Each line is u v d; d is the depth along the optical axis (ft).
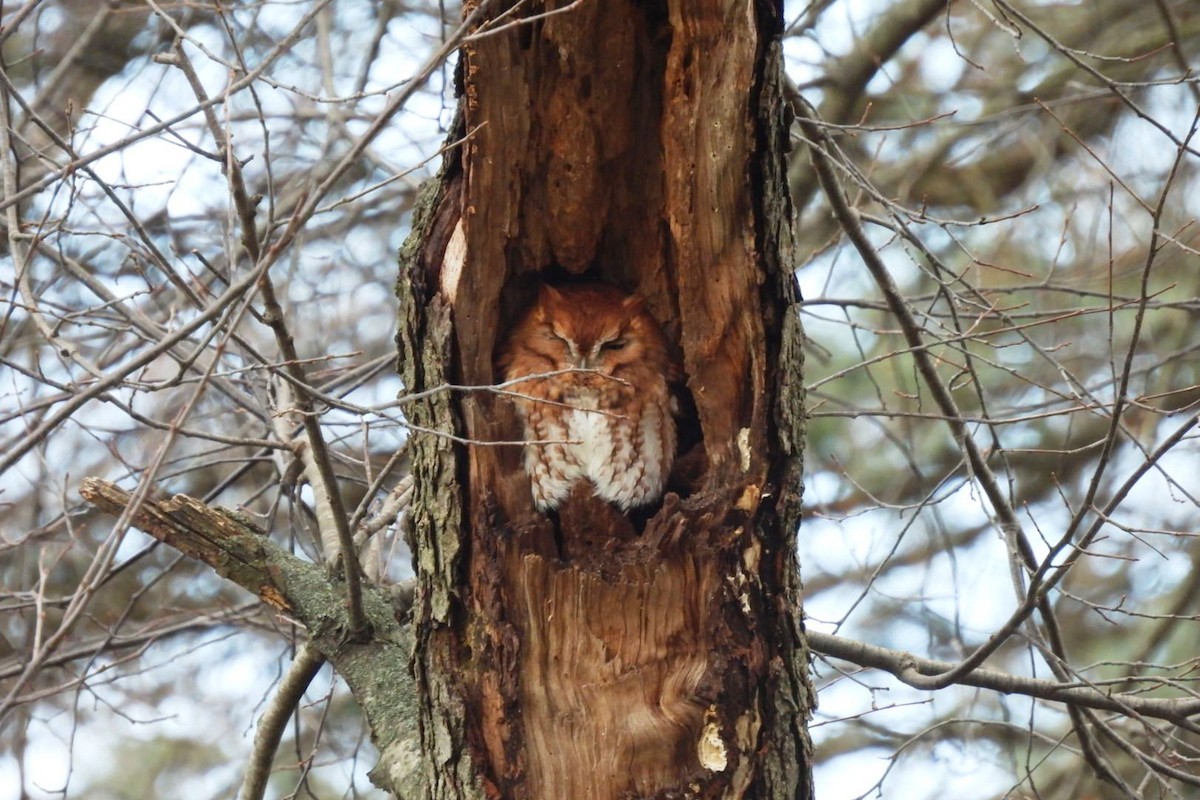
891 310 35.73
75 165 26.13
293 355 25.29
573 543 32.40
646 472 32.65
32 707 46.93
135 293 31.32
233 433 48.26
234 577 30.94
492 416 26.78
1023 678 32.89
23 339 44.19
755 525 25.86
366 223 56.80
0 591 39.70
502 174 26.48
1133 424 57.72
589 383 31.89
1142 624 56.70
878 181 56.95
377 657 30.48
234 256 34.12
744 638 25.49
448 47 22.98
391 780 27.68
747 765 24.93
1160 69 58.03
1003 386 60.18
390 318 55.47
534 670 25.41
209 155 25.94
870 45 54.39
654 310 33.30
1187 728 32.60
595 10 26.55
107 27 53.62
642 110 28.27
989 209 60.03
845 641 34.30
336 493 27.84
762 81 25.76
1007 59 60.95
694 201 26.30
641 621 25.52
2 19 35.35
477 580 25.79
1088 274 55.11
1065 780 52.11
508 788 25.08
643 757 24.99
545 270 32.78
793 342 26.50
